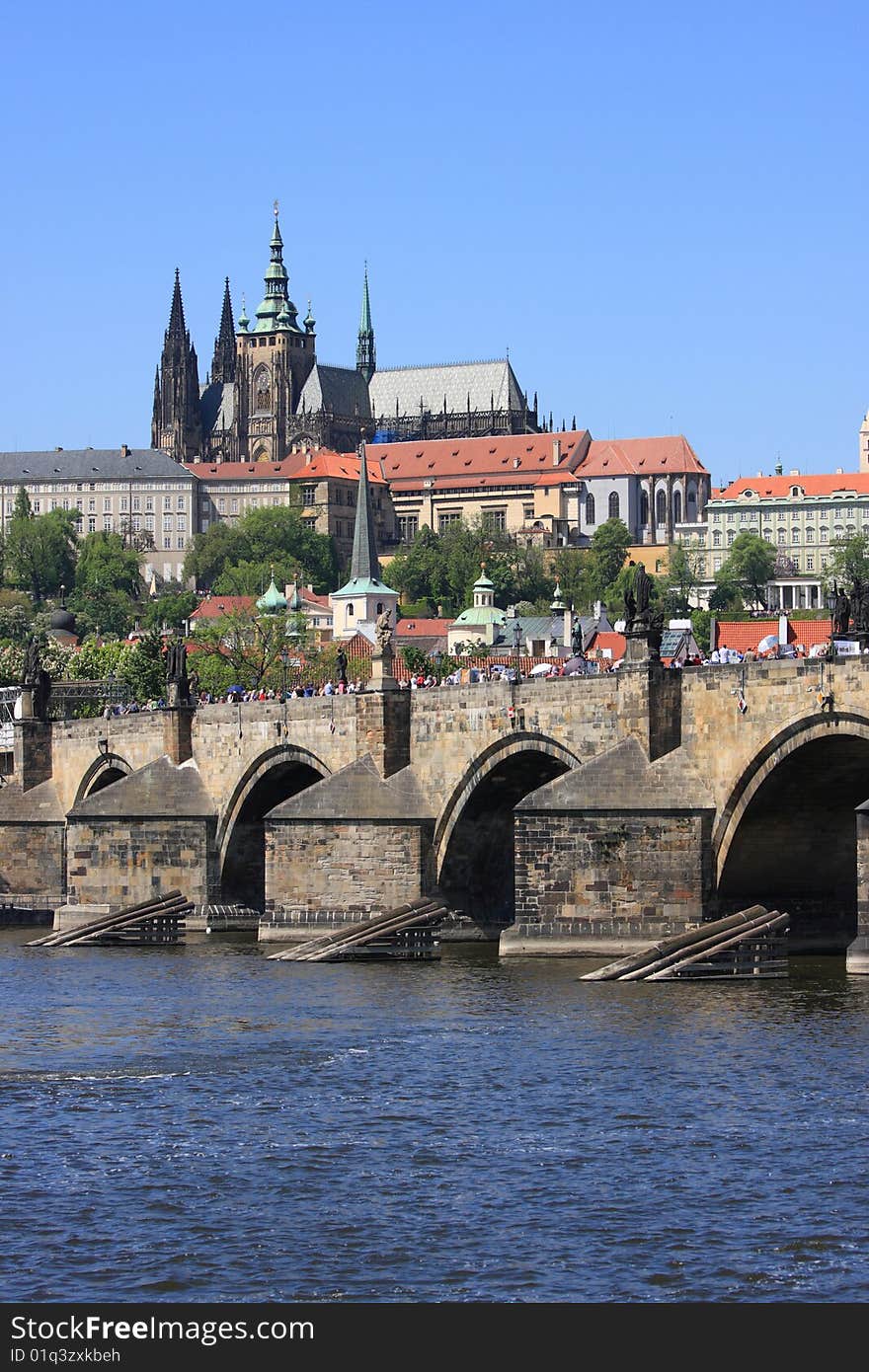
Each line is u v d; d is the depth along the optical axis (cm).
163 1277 8188
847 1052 11688
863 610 15662
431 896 17662
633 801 15188
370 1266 8269
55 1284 8131
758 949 14425
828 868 15312
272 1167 9662
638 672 15350
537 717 16488
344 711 18662
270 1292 8025
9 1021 13962
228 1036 13012
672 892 15100
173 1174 9581
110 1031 13375
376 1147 9969
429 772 17762
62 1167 9738
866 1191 9050
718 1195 9031
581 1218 8775
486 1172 9494
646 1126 10181
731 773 14875
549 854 15425
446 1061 11875
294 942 18000
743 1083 11025
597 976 14525
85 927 19412
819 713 14112
